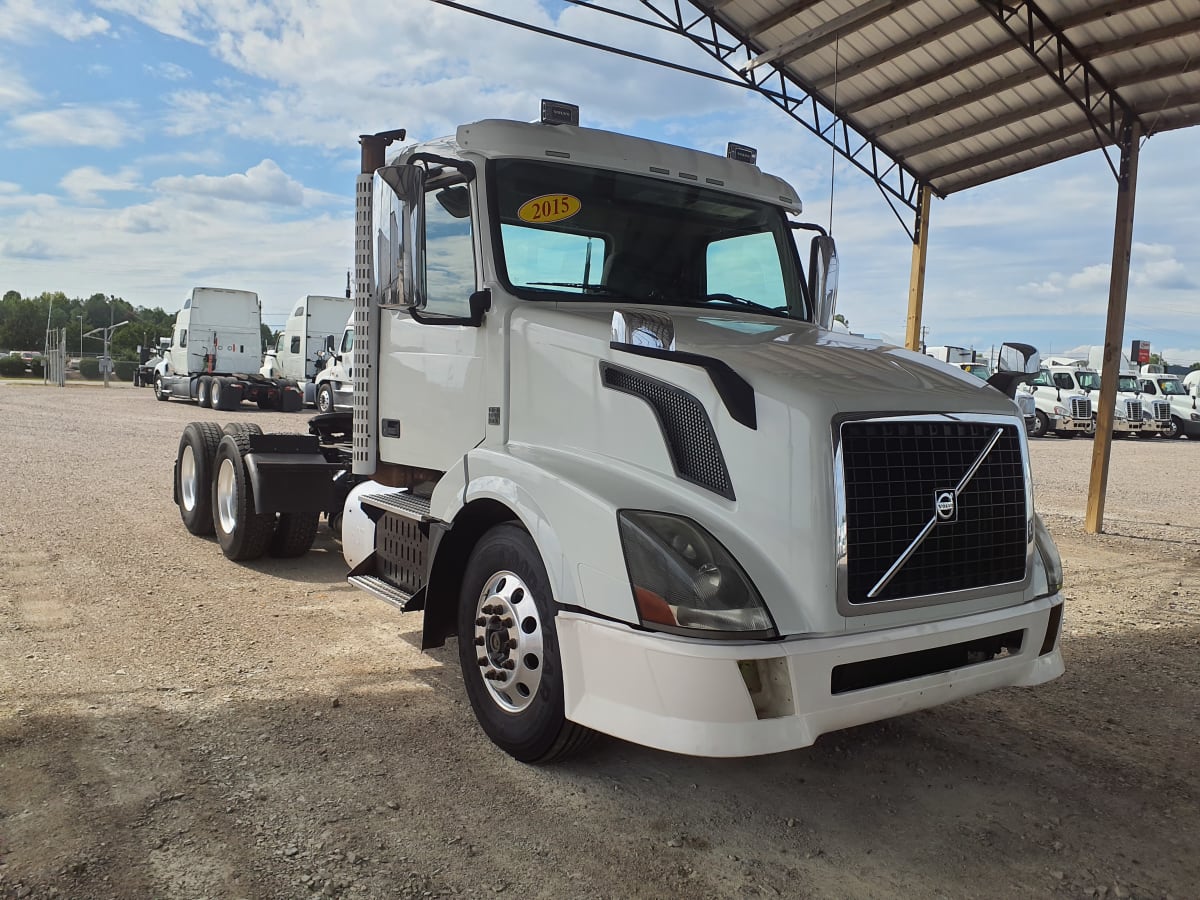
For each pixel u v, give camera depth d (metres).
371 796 3.30
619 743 3.88
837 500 2.99
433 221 4.50
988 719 4.39
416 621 5.57
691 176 4.61
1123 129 9.55
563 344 3.73
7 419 19.45
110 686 4.27
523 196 4.16
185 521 7.87
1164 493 13.80
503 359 4.02
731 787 3.53
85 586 6.07
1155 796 3.59
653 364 3.39
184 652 4.82
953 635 3.20
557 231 4.22
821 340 3.92
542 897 2.72
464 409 4.29
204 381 26.56
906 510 3.15
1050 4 8.12
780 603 2.96
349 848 2.94
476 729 3.96
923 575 3.20
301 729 3.88
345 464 7.32
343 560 7.20
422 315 4.42
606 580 3.10
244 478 6.72
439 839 3.03
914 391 3.28
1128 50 8.45
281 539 6.91
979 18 8.49
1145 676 5.10
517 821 3.17
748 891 2.80
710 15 9.39
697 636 2.89
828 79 9.98
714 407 3.21
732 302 4.71
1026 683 3.53
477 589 3.83
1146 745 4.11
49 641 4.90
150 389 40.12
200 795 3.25
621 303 4.29
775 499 3.04
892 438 3.14
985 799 3.52
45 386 39.91
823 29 8.86
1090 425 28.00
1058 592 3.69
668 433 3.32
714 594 2.91
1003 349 4.07
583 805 3.31
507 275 4.07
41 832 2.95
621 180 4.41
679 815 3.28
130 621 5.33
